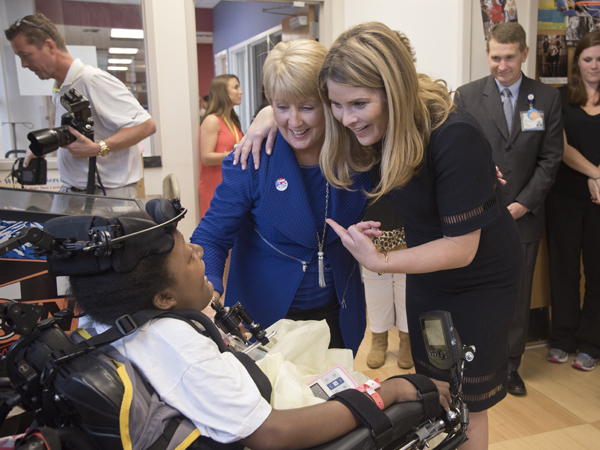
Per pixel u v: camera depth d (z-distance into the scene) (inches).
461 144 45.1
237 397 29.9
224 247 56.8
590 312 107.4
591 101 106.7
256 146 55.3
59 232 29.2
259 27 265.0
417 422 36.5
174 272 33.0
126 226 29.0
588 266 108.3
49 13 132.2
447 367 41.3
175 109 145.4
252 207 58.0
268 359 40.8
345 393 34.8
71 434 27.3
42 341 29.1
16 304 28.4
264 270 59.5
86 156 72.8
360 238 46.8
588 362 107.3
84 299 31.2
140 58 140.6
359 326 63.0
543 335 119.6
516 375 99.0
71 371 27.7
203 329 36.1
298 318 60.4
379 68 41.0
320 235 57.6
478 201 45.9
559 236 110.3
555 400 95.2
